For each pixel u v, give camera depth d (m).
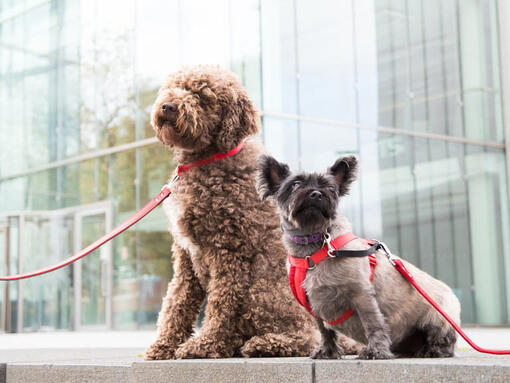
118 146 18.67
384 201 16.39
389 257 4.56
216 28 15.23
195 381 4.30
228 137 5.37
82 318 18.88
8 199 21.50
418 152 17.25
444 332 4.57
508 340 9.93
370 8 16.59
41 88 21.00
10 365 5.53
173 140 5.32
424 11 17.83
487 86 18.70
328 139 15.26
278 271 5.30
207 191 5.25
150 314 17.42
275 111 14.32
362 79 16.23
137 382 4.60
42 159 20.69
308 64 15.05
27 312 19.42
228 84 5.50
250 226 5.24
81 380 4.96
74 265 19.16
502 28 18.86
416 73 17.42
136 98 18.17
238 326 5.27
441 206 17.48
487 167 18.39
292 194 4.46
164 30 16.95
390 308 4.43
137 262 17.86
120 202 18.50
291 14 14.88
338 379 3.65
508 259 18.22
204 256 5.31
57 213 19.97
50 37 20.84
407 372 3.39
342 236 4.34
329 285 4.21
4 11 22.31
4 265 19.59
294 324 5.27
